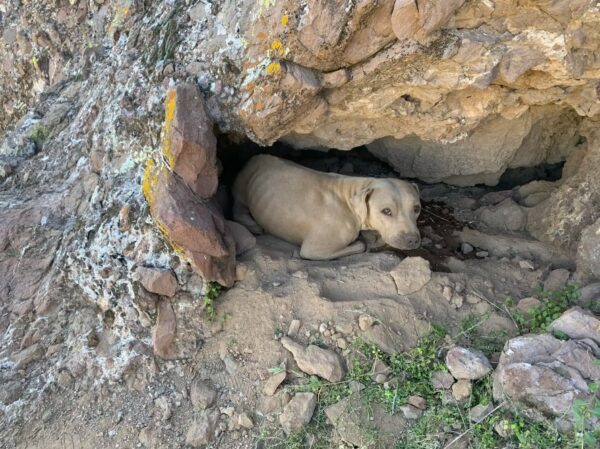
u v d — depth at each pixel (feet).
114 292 4.43
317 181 5.24
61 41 7.15
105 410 4.23
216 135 4.71
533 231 5.30
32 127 6.42
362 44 3.85
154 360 4.33
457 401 3.78
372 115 4.55
